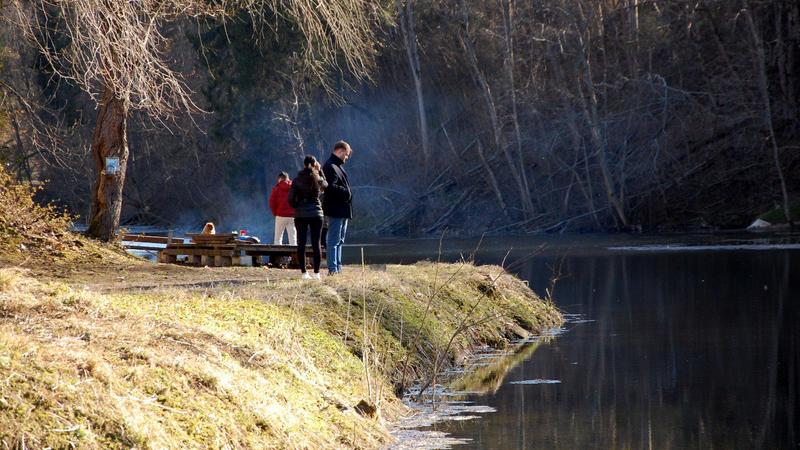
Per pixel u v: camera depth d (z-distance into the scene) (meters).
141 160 158.88
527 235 119.88
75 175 122.50
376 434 19.80
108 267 42.47
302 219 35.84
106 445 13.71
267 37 119.56
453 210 136.88
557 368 28.50
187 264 52.59
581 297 47.62
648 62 129.88
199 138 155.25
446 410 22.92
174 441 14.81
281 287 29.08
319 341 23.72
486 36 137.75
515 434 20.38
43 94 103.62
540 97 134.00
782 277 53.41
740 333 34.12
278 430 17.09
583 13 128.12
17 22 41.72
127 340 17.59
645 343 32.72
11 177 47.59
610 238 103.19
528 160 135.50
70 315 18.77
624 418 21.81
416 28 144.25
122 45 32.12
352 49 38.94
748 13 118.62
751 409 22.58
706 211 121.69
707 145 126.12
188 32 129.50
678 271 59.66
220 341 19.88
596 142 120.19
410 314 29.44
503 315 33.81
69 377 14.54
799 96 125.44
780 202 117.88
